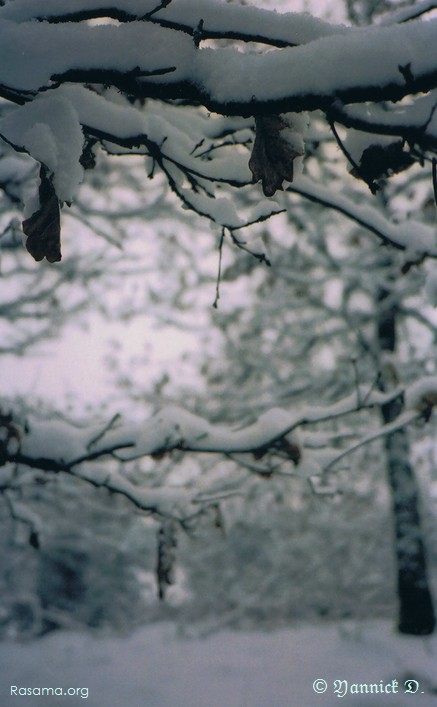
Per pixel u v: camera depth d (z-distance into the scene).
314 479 3.21
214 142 2.04
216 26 1.27
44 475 3.30
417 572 9.23
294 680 6.99
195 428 2.78
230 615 10.75
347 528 10.61
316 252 8.40
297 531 10.84
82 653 9.62
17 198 2.69
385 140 1.43
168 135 1.73
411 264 2.34
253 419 2.93
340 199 2.34
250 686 6.82
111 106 1.50
